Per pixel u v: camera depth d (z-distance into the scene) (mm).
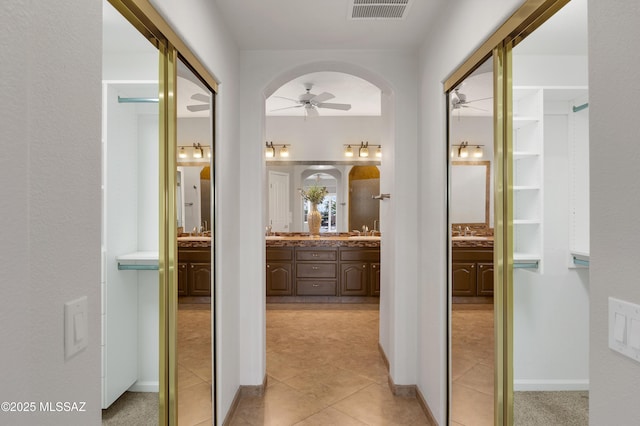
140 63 1728
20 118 670
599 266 924
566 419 1393
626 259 837
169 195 1590
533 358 1487
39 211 721
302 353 3578
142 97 1723
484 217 1785
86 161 882
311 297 5566
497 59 1620
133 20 1322
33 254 705
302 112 5832
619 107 858
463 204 2000
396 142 2777
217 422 2170
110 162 1723
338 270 5523
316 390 2820
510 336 1617
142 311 1733
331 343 3855
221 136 2252
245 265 2736
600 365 920
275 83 2928
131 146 1732
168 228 1601
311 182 6109
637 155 808
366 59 2799
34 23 707
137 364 1713
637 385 807
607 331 895
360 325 4473
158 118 1624
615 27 867
